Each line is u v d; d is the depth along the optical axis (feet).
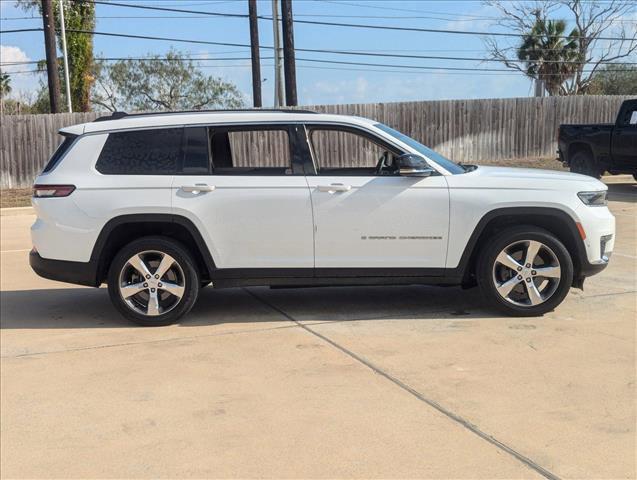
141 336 18.74
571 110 73.20
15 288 25.53
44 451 12.00
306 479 10.79
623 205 42.91
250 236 19.16
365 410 13.33
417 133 67.46
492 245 19.20
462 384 14.53
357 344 17.46
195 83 168.55
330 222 19.07
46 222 19.26
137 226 19.54
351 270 19.38
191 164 19.36
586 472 10.80
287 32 65.51
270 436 12.32
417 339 17.72
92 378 15.51
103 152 19.49
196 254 19.98
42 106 142.20
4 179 58.18
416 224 19.08
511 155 71.56
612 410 13.08
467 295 22.53
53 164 19.72
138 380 15.29
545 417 12.84
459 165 21.01
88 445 12.18
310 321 19.81
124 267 19.34
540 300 19.40
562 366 15.47
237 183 19.11
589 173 49.73
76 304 22.82
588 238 19.21
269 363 16.16
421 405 13.50
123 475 11.09
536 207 18.98
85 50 105.19
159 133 19.58
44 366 16.40
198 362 16.39
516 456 11.36
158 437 12.42
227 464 11.34
